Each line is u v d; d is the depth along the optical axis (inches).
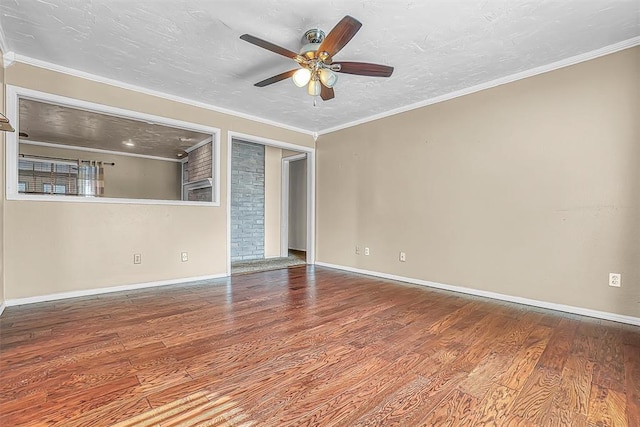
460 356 79.3
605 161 105.6
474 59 113.3
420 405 59.2
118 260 138.8
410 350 82.6
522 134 123.6
